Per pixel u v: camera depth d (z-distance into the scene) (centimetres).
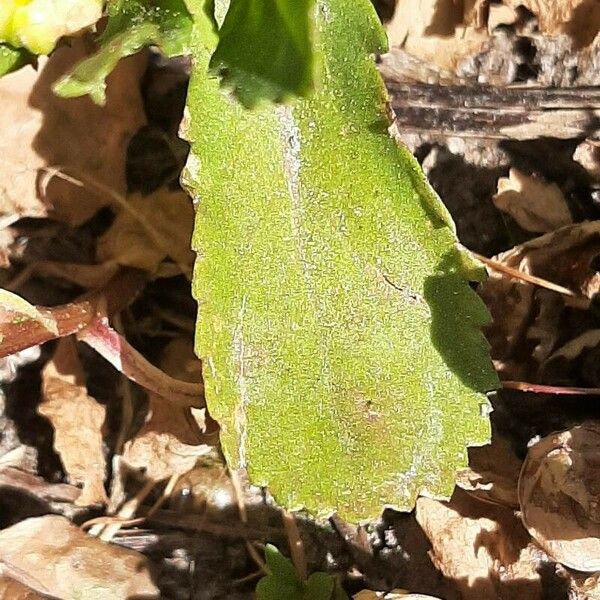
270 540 11
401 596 10
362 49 9
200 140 9
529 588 11
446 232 9
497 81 11
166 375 11
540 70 11
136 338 12
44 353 12
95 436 12
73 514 12
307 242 9
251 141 9
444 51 11
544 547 10
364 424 9
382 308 9
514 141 11
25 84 11
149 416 11
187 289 12
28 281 12
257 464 9
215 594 11
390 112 9
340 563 11
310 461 9
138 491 12
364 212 9
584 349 11
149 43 9
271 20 8
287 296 9
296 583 11
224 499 12
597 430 10
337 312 9
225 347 9
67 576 11
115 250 12
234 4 8
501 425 11
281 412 9
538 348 11
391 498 9
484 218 12
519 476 11
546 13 11
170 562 11
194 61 9
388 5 11
